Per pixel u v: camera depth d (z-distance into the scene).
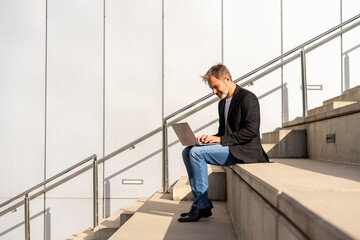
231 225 2.58
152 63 5.13
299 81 4.96
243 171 1.96
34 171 5.16
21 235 5.13
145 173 5.06
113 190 5.07
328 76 4.90
